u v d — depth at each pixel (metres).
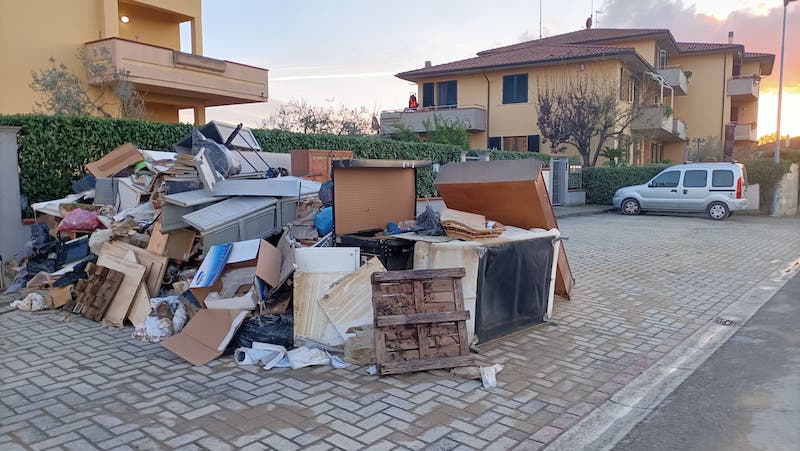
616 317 6.83
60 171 9.08
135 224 7.43
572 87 26.66
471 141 30.23
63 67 12.87
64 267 7.53
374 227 6.72
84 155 9.33
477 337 5.52
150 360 5.19
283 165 10.93
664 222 17.97
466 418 4.08
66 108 12.20
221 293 5.84
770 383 4.78
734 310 7.20
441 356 4.96
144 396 4.39
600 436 3.86
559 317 6.80
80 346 5.57
